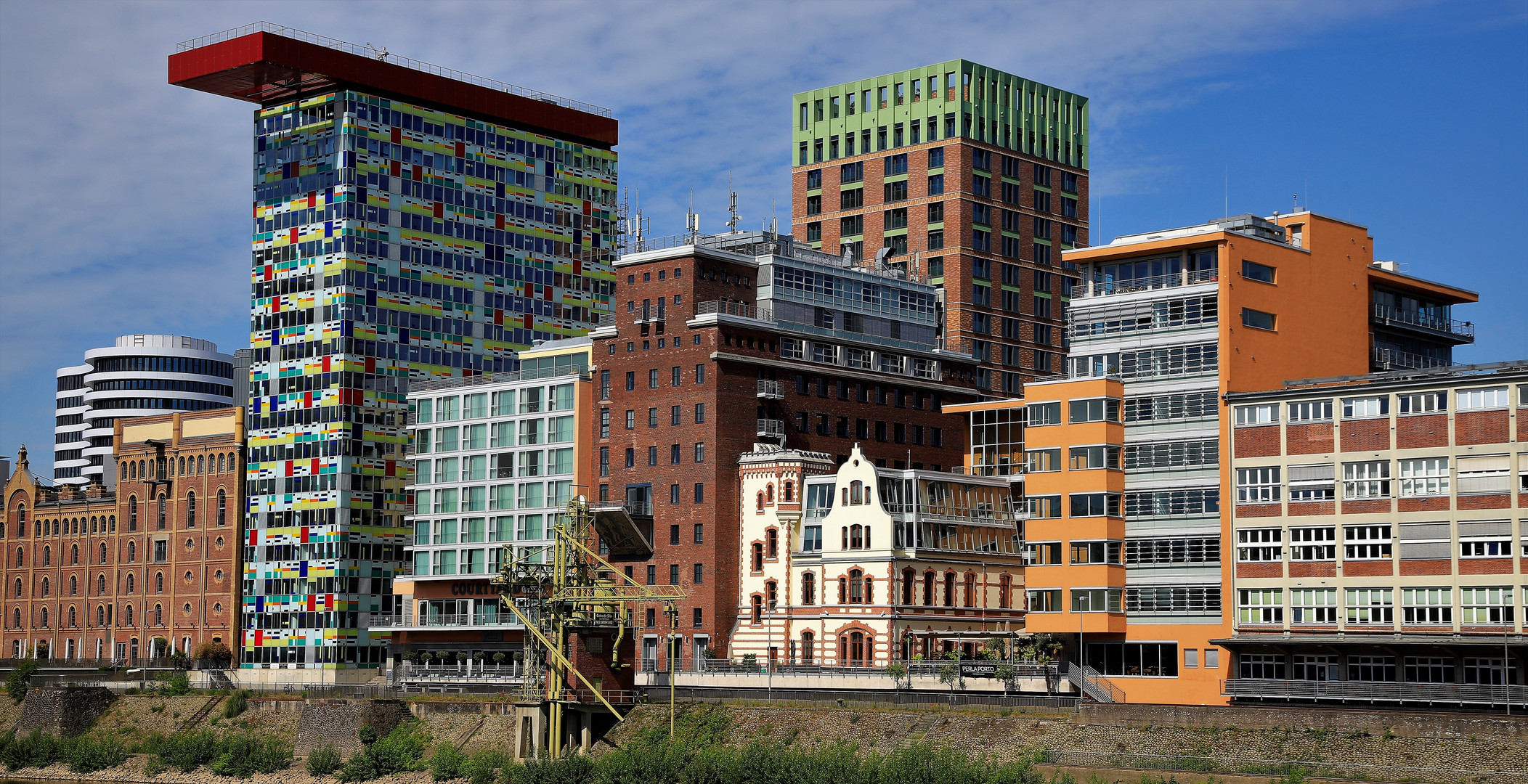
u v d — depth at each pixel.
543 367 185.75
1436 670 119.75
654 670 165.00
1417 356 156.50
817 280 179.50
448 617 186.62
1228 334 134.88
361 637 197.25
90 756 160.12
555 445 180.00
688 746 129.25
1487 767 101.12
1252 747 109.12
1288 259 141.00
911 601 155.88
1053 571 139.88
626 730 136.00
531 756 135.75
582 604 143.25
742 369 169.88
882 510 155.50
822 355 177.50
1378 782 102.94
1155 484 136.88
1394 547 122.06
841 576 157.38
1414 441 122.06
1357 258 147.25
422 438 191.75
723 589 165.00
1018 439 174.00
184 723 167.88
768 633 162.00
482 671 171.00
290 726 161.50
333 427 198.12
